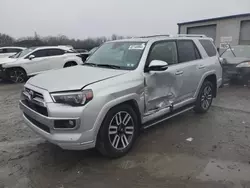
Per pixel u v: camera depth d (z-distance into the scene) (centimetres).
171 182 287
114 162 333
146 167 320
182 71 441
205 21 2134
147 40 411
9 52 1580
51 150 370
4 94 791
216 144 388
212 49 562
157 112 399
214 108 598
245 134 429
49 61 1074
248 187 276
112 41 471
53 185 283
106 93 307
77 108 287
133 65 372
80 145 296
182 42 472
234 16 1891
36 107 319
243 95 747
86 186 280
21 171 312
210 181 288
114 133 332
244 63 863
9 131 451
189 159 340
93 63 424
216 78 550
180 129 454
